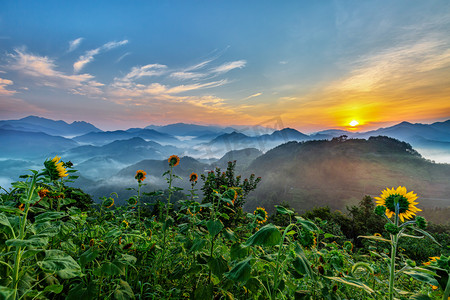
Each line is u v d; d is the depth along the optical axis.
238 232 3.46
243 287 2.24
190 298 2.03
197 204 2.91
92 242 2.17
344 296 1.98
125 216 3.48
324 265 2.21
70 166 2.47
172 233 3.66
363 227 22.42
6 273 1.52
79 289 1.72
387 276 2.81
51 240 1.99
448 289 1.27
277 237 1.45
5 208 1.32
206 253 2.33
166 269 2.70
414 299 1.42
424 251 6.93
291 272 1.89
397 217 1.56
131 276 2.47
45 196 2.25
